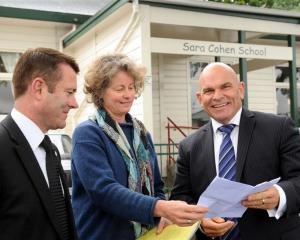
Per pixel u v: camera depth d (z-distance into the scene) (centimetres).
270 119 270
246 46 728
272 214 246
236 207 229
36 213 177
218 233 246
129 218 218
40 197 179
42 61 192
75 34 930
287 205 240
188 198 288
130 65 248
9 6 977
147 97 647
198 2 684
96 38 860
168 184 880
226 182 207
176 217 211
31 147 188
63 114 198
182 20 688
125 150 239
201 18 703
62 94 195
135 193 219
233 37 880
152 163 262
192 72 1138
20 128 189
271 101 1249
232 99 272
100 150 231
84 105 904
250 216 257
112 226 233
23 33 1025
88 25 844
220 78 272
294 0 1507
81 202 239
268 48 751
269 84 1246
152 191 251
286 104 1283
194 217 212
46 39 1046
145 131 264
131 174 237
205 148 282
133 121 258
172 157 996
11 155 178
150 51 656
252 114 276
